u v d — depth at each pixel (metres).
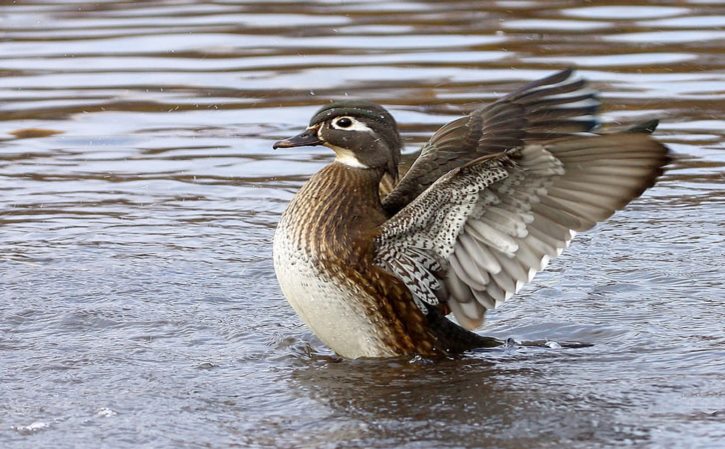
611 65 21.33
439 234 10.38
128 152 18.00
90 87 20.84
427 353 10.81
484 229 10.26
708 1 25.86
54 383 10.06
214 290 12.77
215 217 15.42
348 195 10.71
